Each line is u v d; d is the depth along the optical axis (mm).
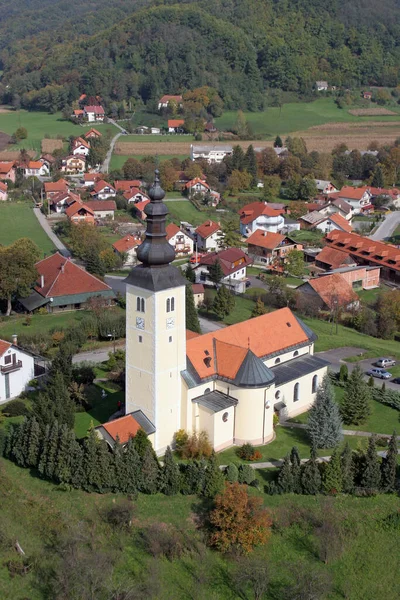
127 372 88562
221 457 88812
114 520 76625
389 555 75875
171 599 69250
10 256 138750
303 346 104875
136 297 84312
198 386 89688
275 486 82188
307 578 70812
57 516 77188
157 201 80625
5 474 84000
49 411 87625
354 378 100312
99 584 68500
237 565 73312
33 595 68312
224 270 164625
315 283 155500
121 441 83375
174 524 77375
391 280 183500
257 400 90125
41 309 143000
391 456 83562
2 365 103312
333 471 82625
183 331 86812
